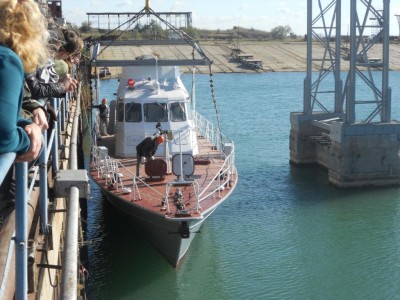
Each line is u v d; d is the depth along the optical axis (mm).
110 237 19219
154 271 17281
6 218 4152
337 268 18422
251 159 33219
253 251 19531
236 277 17547
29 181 5363
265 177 29219
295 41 140125
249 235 20969
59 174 6336
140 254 18094
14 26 2717
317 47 123812
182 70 98062
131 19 21672
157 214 14875
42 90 4785
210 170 18219
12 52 2512
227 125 44875
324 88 77125
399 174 27141
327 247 20062
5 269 3238
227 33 152375
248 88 74250
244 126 44375
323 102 59531
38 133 2680
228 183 17172
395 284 17359
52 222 6191
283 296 16516
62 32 6680
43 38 2932
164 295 16219
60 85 5051
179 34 21266
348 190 26844
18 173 3211
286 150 35562
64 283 3258
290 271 18078
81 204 19703
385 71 27141
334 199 25531
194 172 17906
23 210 3260
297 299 16391
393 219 22984
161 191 16312
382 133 26859
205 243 20125
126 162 19109
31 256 4777
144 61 20844
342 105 31578
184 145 19453
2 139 2330
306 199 25484
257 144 37406
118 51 93812
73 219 4426
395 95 63656
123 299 15945
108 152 20609
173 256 16219
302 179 28859
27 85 4578
